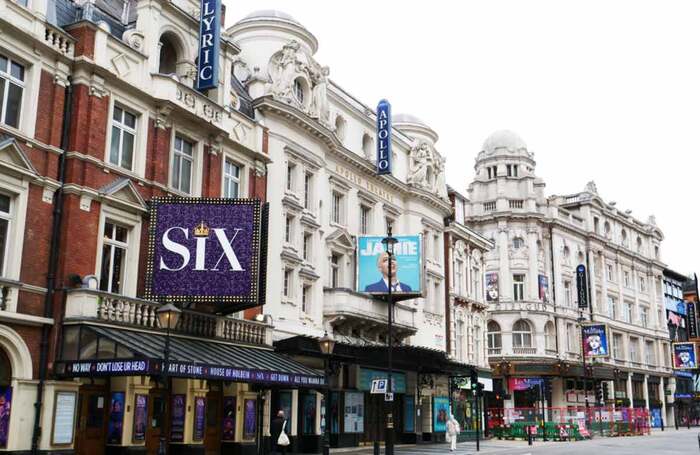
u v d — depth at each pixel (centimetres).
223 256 2138
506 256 5909
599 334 5884
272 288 2753
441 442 3919
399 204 3878
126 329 1969
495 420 4797
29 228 1825
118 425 1981
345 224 3372
